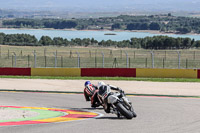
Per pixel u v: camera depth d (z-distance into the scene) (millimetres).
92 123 29531
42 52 196625
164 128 27203
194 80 76812
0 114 34750
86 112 37938
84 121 30703
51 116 34125
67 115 35094
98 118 32750
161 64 125062
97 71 85500
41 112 37312
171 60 141250
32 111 37594
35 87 64938
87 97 40094
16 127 27375
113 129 26672
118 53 182375
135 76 84312
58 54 177125
